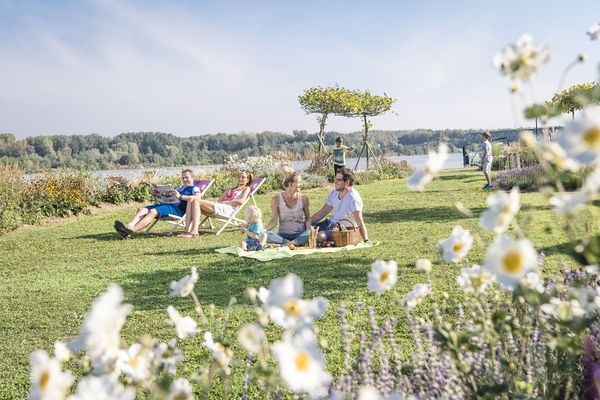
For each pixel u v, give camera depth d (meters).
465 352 1.85
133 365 1.32
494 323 1.62
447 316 3.20
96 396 1.07
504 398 1.68
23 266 6.91
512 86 1.15
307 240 7.09
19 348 3.71
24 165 13.73
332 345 3.30
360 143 28.38
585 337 1.76
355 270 5.32
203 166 20.17
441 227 8.12
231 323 3.87
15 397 2.94
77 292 5.19
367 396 1.20
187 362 3.17
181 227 10.36
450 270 4.80
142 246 8.02
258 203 14.74
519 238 1.25
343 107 24.03
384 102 24.61
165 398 1.31
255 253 6.56
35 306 4.76
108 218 12.41
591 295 1.48
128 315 4.25
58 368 1.09
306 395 2.24
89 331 1.12
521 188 13.09
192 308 4.36
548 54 1.13
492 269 1.14
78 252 7.79
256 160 19.97
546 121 1.14
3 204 11.27
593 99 1.06
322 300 1.28
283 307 1.26
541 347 1.98
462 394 1.71
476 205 10.95
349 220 7.09
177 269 6.00
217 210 9.30
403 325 3.51
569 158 1.08
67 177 13.85
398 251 6.25
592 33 1.17
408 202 12.50
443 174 24.00
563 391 1.91
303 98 24.38
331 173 21.61
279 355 1.08
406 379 2.16
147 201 15.81
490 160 14.60
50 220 12.01
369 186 19.25
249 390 2.72
